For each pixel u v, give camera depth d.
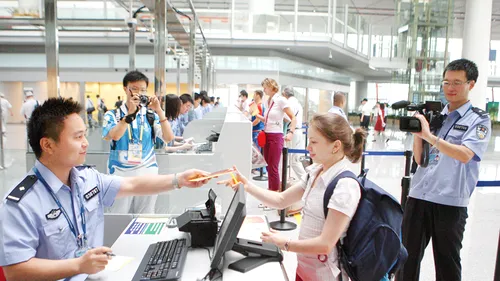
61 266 1.15
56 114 1.25
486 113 2.02
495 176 6.68
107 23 4.34
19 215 1.18
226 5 13.88
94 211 1.46
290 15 12.74
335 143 1.46
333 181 1.44
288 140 4.57
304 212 1.56
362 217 1.38
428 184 2.13
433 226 2.15
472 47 7.62
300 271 1.59
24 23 3.74
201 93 7.88
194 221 1.57
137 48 12.45
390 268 1.41
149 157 2.38
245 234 1.68
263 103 6.80
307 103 16.98
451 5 9.96
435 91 10.13
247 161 3.02
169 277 1.26
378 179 6.23
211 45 13.00
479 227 3.85
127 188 1.63
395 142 12.34
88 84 13.54
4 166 2.34
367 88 26.33
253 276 1.31
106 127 2.36
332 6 12.90
